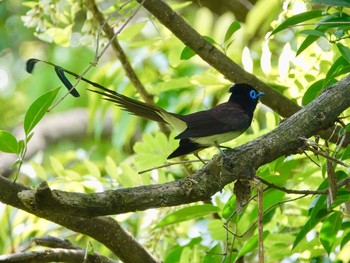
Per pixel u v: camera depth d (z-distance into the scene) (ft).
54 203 20.27
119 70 40.52
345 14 26.37
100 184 35.12
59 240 31.04
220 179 23.06
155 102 40.42
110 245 30.42
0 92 57.88
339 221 29.01
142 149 35.22
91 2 33.14
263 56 33.22
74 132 59.67
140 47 40.78
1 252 35.99
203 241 34.71
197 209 29.68
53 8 33.88
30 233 38.09
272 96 32.12
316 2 25.22
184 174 39.29
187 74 41.83
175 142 34.81
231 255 29.76
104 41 33.55
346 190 27.58
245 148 23.68
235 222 29.99
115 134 42.11
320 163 32.83
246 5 48.55
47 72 53.16
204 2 46.57
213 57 31.55
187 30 30.89
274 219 34.53
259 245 23.44
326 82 28.68
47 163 51.55
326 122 24.40
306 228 27.43
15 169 47.57
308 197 34.71
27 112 22.88
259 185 23.47
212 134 28.66
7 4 57.00
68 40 36.55
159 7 30.40
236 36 40.55
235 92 31.99
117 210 21.33
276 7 39.14
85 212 20.83
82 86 52.80
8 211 36.40
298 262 35.58
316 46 32.99
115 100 27.17
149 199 21.79
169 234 36.73
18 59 57.82
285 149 23.98
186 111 41.37
